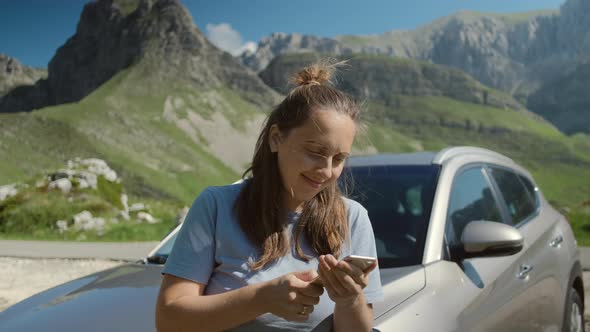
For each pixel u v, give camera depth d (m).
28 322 2.15
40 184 21.58
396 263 2.36
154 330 1.93
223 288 1.40
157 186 150.62
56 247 13.26
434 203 2.62
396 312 1.88
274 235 1.42
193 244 1.41
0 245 13.66
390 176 2.91
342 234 1.48
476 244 2.41
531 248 3.09
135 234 16.55
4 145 154.75
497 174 3.46
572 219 14.98
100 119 188.38
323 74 1.48
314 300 1.25
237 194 1.48
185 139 196.12
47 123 175.00
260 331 1.44
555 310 3.15
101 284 2.52
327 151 1.34
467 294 2.25
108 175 24.47
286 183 1.41
